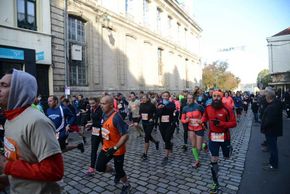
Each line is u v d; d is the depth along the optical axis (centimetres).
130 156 748
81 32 1761
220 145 511
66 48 1578
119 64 2145
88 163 683
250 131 1237
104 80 1961
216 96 504
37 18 1396
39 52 1286
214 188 464
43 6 1414
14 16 1269
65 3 1559
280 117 605
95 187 505
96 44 1872
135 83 2417
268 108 611
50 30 1452
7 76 186
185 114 659
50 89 1448
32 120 179
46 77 1448
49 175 178
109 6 2034
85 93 1747
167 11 3312
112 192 480
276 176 559
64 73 1540
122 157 449
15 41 1266
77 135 1150
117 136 438
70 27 1658
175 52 3522
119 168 448
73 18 1688
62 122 642
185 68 4003
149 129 712
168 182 524
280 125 605
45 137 179
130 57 2350
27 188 186
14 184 189
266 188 490
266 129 614
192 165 645
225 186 501
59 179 188
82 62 1762
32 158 184
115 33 2105
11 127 186
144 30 2584
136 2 2508
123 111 1348
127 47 2311
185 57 3959
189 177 555
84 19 1753
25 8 1334
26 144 181
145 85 2614
